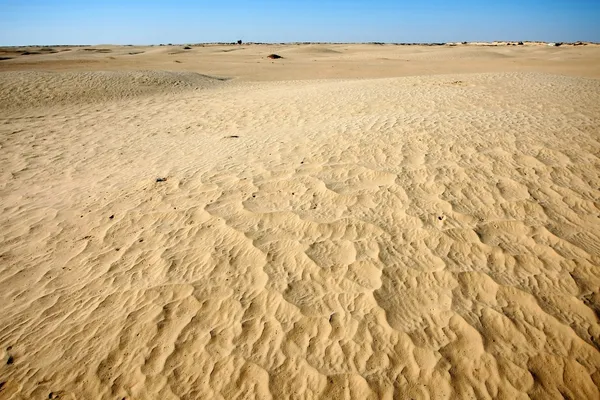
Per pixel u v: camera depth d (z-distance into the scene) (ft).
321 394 7.30
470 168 14.64
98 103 43.86
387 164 15.67
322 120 28.22
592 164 14.40
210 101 43.57
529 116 21.34
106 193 16.83
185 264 10.97
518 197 12.69
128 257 11.71
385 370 7.63
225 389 7.52
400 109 28.48
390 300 9.13
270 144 20.81
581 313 8.51
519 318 8.48
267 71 84.79
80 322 9.30
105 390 7.64
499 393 7.15
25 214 15.55
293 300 9.34
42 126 32.96
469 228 11.34
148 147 25.66
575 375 7.34
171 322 9.05
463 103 27.91
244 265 10.66
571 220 11.53
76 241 12.98
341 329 8.51
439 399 7.11
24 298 10.33
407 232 11.37
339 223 12.02
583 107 23.50
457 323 8.45
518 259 10.11
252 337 8.52
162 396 7.48
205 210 13.67
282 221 12.45
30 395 7.58
